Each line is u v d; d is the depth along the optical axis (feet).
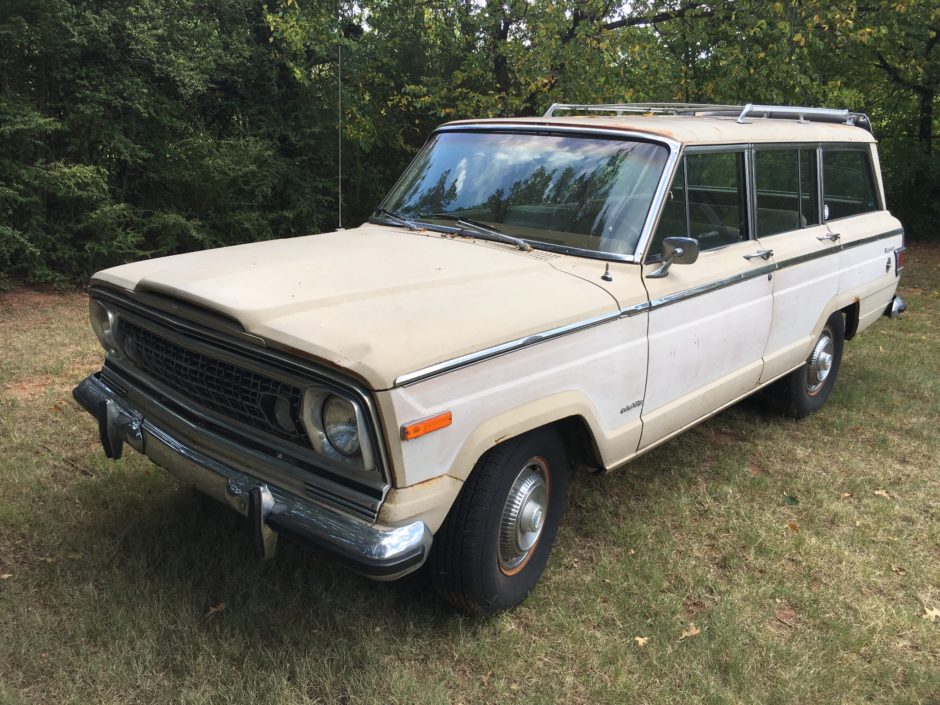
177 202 35.29
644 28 37.45
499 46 36.96
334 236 13.06
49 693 8.76
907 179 53.93
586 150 12.85
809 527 13.66
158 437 10.30
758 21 32.60
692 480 15.15
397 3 40.16
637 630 10.48
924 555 12.94
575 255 11.89
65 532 11.87
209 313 9.13
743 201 14.44
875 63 51.21
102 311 11.34
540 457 10.66
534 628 10.48
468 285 10.29
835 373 19.54
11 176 27.91
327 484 8.63
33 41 28.50
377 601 10.69
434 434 8.55
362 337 8.38
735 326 14.01
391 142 44.57
